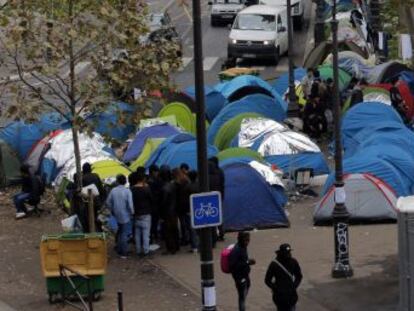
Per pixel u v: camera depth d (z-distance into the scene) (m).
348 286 21.61
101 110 24.42
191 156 29.77
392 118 34.72
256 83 40.84
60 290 20.73
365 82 42.28
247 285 19.16
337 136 22.23
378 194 26.86
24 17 23.09
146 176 24.94
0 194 33.28
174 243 24.55
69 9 23.56
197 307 20.42
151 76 24.62
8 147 34.22
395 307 20.08
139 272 23.14
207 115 39.50
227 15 67.31
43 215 29.55
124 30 23.97
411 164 28.83
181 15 71.81
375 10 57.78
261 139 32.41
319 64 47.34
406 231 18.03
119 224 24.00
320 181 31.55
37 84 36.78
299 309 20.20
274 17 57.12
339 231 22.17
